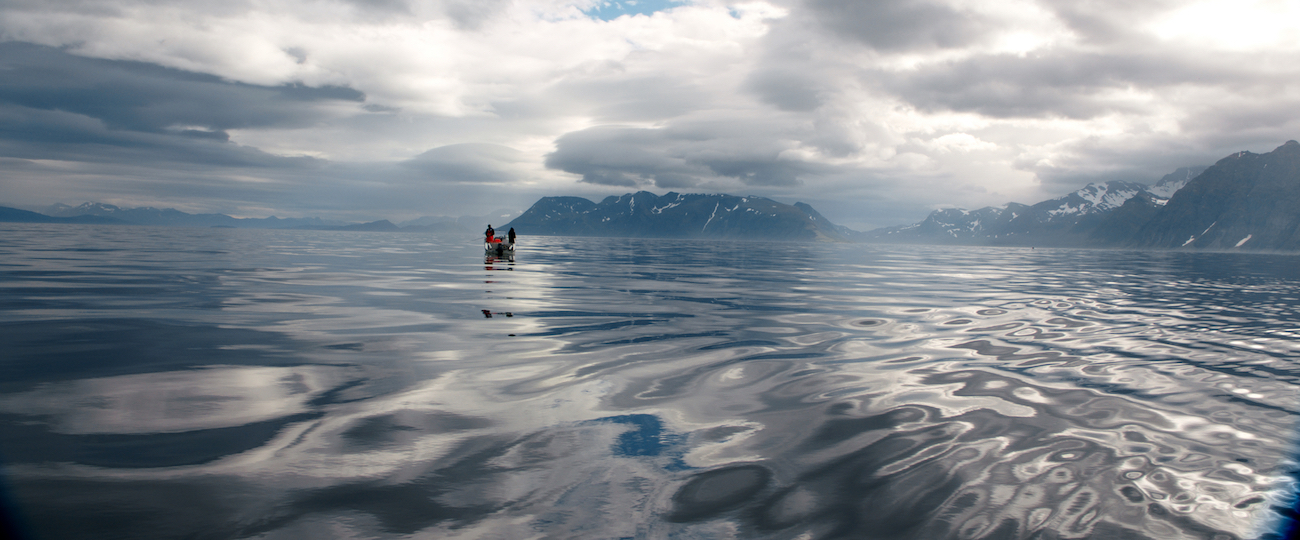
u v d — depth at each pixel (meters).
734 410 5.33
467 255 42.53
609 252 66.69
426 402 5.40
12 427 4.50
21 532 2.87
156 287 15.66
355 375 6.42
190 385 5.87
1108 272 39.19
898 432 4.74
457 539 2.95
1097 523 3.21
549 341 8.70
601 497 3.48
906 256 74.81
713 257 57.41
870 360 7.65
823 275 28.02
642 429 4.75
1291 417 5.23
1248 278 33.19
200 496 3.37
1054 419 5.12
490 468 3.88
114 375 6.23
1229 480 3.81
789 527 3.13
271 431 4.52
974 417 5.16
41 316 10.34
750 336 9.44
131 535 2.90
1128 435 4.70
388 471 3.79
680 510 3.33
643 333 9.57
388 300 13.77
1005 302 15.86
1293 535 3.08
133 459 3.90
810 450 4.31
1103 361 7.72
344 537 2.94
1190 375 6.93
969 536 3.05
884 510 3.35
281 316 10.88
